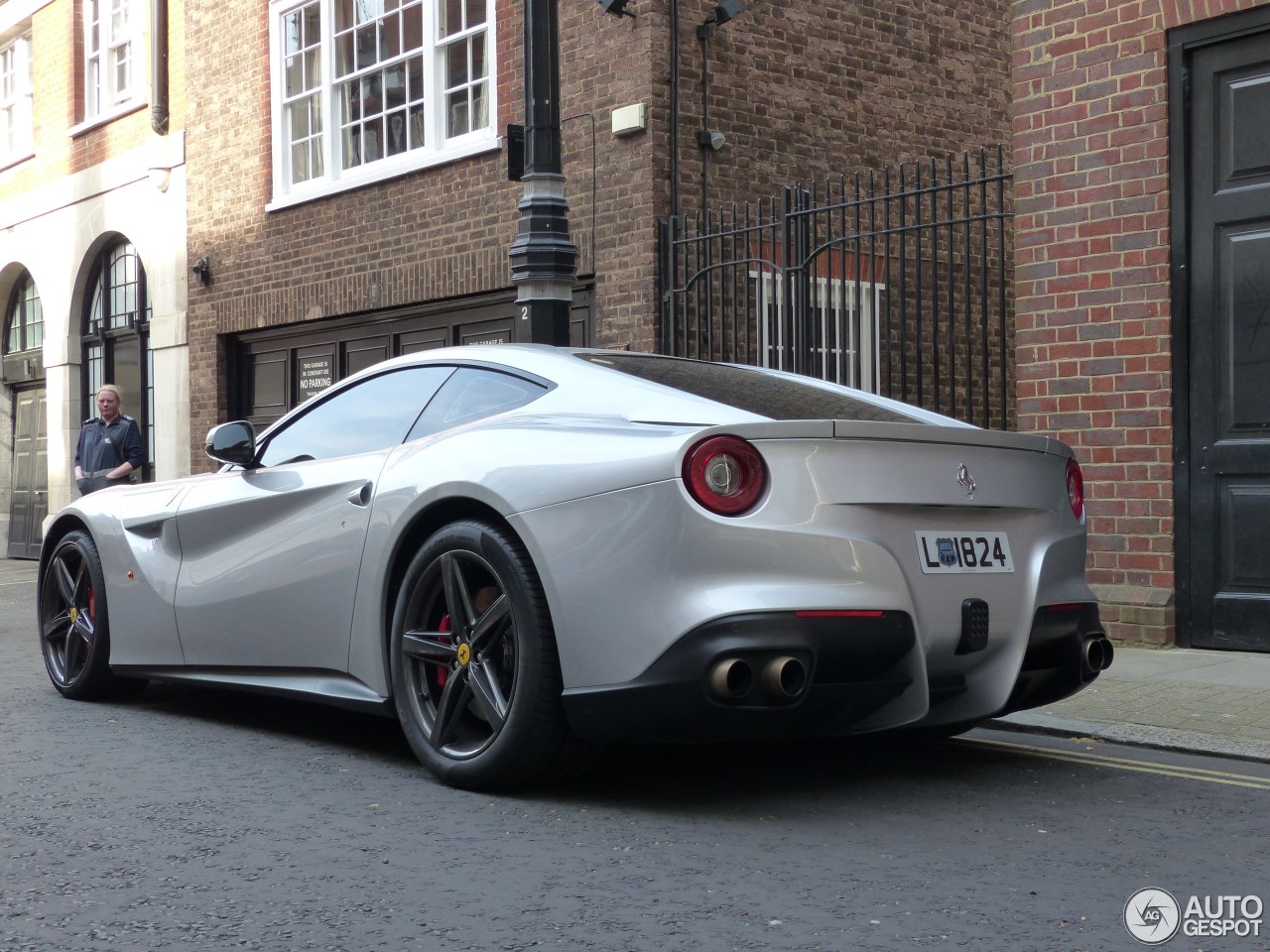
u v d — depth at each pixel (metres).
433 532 4.14
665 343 8.96
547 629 3.65
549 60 6.90
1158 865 3.17
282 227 12.29
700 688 3.35
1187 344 6.67
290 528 4.54
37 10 16.02
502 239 10.15
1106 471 6.92
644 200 8.99
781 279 9.42
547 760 3.71
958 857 3.22
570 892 2.95
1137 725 4.76
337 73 11.82
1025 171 7.25
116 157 14.55
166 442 13.89
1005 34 11.08
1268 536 6.38
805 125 9.73
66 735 4.77
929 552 3.64
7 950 2.58
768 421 3.48
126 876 3.07
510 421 4.00
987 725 4.90
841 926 2.72
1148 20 6.77
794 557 3.42
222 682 4.89
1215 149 6.58
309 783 3.99
